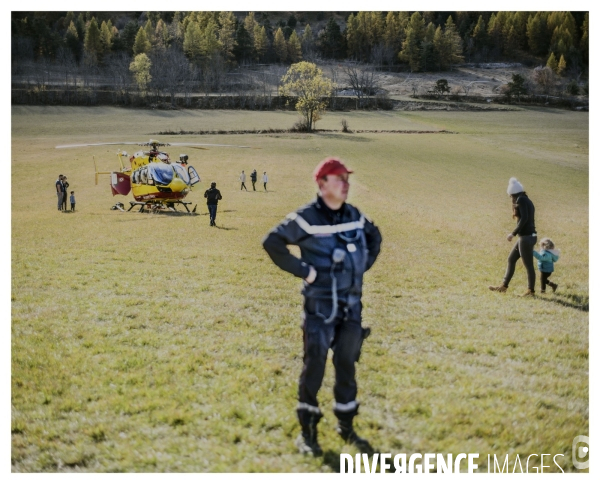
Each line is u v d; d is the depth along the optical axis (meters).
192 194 32.66
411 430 4.69
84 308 8.41
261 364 6.09
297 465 4.20
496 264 12.86
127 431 4.70
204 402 5.17
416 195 34.28
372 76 152.88
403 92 151.50
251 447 4.43
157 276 10.88
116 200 31.16
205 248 14.63
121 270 11.48
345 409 4.49
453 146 71.75
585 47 154.25
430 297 9.46
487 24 187.12
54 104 120.69
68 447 4.49
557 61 152.62
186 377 5.72
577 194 38.50
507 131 91.50
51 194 34.41
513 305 8.95
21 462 4.32
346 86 158.88
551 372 5.96
